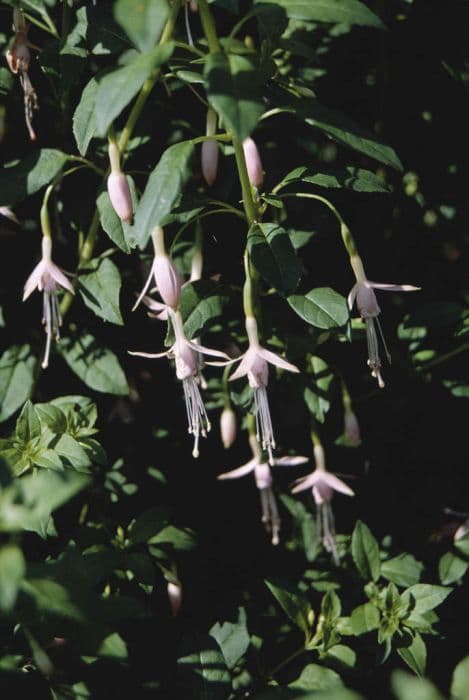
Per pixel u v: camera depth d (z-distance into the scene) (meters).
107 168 0.80
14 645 0.71
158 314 0.80
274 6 0.71
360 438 0.83
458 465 0.85
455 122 0.83
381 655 0.77
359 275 0.75
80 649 0.70
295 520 0.83
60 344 0.80
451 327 0.82
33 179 0.76
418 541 0.85
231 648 0.77
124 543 0.78
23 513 0.66
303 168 0.75
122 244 0.75
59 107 0.81
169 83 0.79
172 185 0.71
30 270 0.82
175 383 0.83
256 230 0.74
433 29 0.81
